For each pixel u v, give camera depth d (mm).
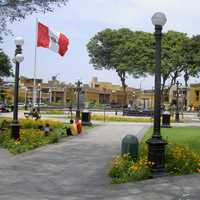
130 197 8273
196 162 11141
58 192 8891
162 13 10367
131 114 51500
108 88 119125
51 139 17719
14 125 16906
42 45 37125
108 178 10367
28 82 93875
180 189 8820
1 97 76062
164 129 28047
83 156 13898
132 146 11406
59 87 101688
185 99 83688
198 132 25094
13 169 11469
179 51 59312
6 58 58781
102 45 73312
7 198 8242
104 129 26172
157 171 10180
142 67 63188
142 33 64125
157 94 10398
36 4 17859
